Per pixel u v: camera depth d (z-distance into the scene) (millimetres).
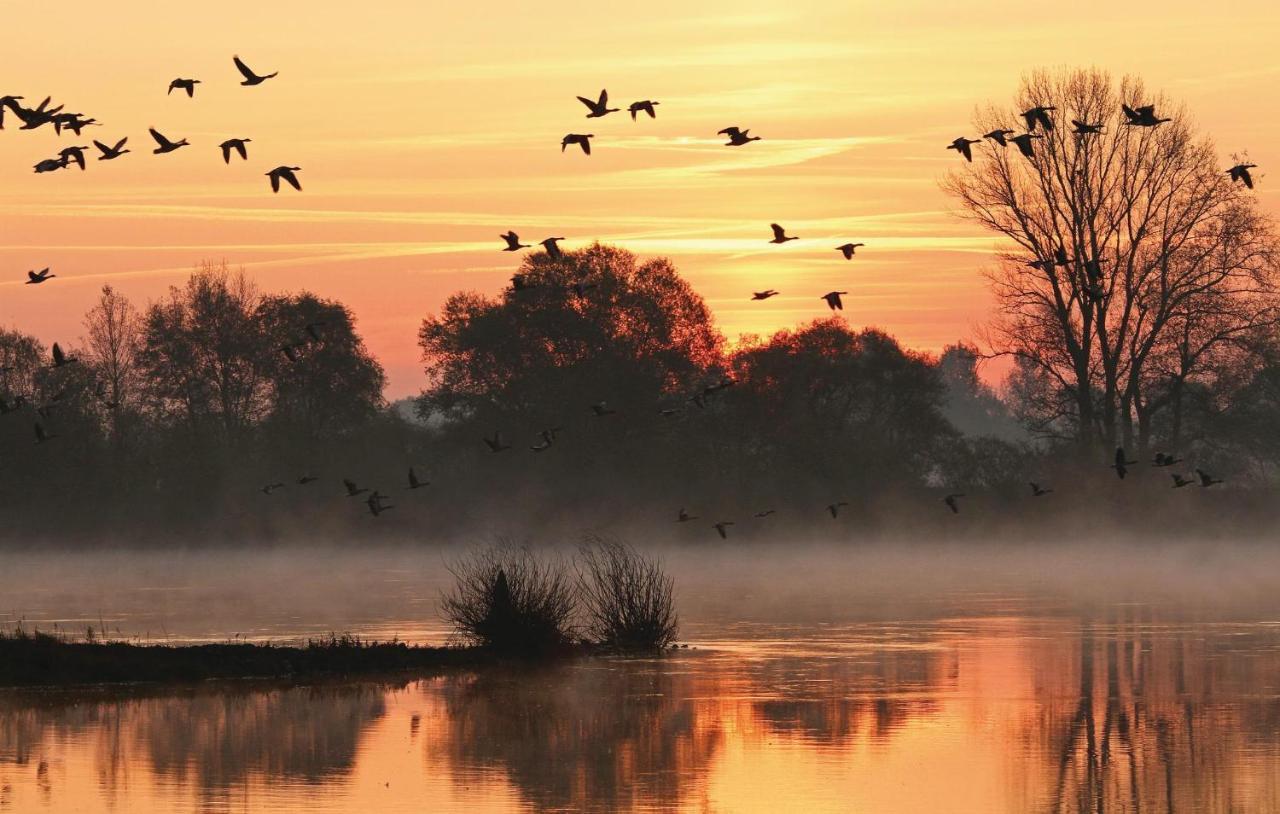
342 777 24953
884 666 39156
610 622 44312
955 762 26188
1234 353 84188
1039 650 42531
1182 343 82625
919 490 97375
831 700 33250
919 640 45688
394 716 31203
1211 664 39031
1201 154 80312
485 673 38125
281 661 38750
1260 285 81375
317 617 53469
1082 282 79750
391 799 23219
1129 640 45094
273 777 25000
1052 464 88438
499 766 25859
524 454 98938
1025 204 80938
